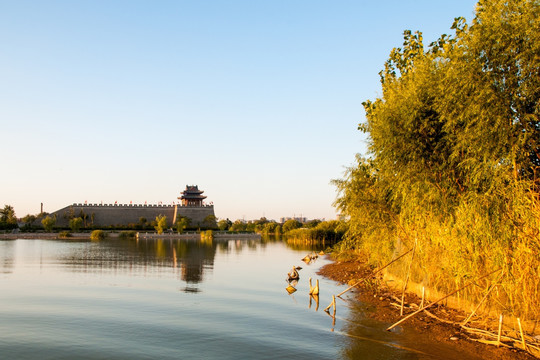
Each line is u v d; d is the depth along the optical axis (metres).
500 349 13.84
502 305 15.05
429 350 14.16
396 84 21.33
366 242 28.83
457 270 16.55
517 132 12.59
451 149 15.61
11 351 14.42
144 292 26.67
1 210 142.25
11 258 49.88
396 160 18.00
